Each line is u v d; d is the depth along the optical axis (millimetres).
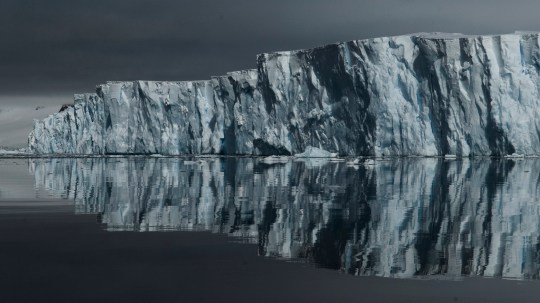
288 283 17844
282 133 116000
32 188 52531
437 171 66812
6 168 96562
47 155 184000
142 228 28578
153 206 37438
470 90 94438
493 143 93562
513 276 18953
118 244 24281
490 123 93188
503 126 91750
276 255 22000
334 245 23922
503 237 25516
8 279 18188
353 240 25000
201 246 23781
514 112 91875
